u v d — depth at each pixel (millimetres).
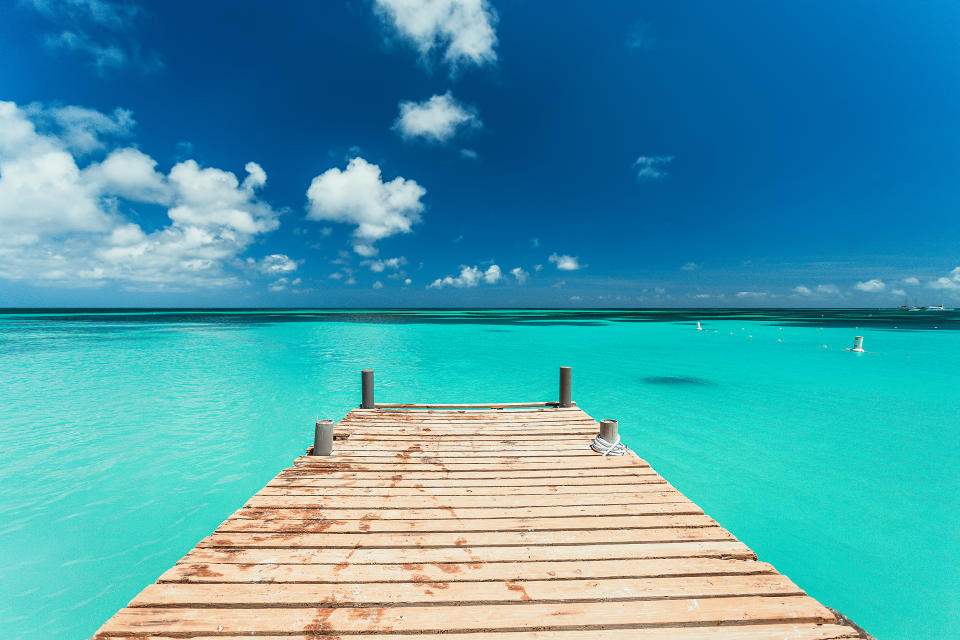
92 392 12891
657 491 4551
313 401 12164
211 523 5668
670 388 13898
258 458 7844
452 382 15180
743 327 45781
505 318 72812
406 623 2691
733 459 7770
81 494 6410
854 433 9141
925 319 69500
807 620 2771
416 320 62594
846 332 37594
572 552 3449
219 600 2848
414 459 5461
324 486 4641
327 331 38531
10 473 7121
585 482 4773
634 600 2922
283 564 3236
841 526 5613
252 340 29266
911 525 5621
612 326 48469
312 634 2609
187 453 8055
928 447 8320
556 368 18047
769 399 12258
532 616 2771
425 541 3582
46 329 38406
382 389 14016
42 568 4734
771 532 5492
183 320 58188
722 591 3008
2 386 13680
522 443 6090
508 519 3947
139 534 5395
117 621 2664
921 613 4188
